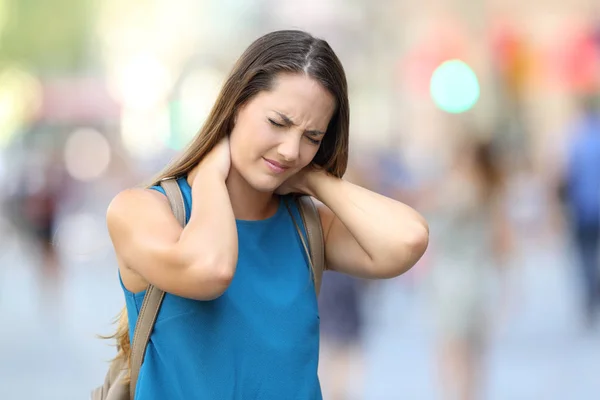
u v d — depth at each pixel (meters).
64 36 96.81
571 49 45.03
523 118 51.41
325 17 40.59
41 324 29.53
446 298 17.70
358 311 17.47
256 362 7.05
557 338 26.50
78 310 32.31
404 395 19.69
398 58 73.19
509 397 19.66
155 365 6.97
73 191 49.62
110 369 7.76
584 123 28.36
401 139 75.44
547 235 43.28
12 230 47.28
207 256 6.65
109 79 82.19
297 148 7.02
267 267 7.33
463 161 17.98
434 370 22.28
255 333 7.07
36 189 38.97
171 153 59.62
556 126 65.94
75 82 82.50
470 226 17.67
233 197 7.35
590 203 27.98
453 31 57.56
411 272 34.09
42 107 79.88
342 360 17.39
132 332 7.17
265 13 45.31
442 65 51.56
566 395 19.81
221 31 78.62
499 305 18.08
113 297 35.41
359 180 20.48
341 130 7.42
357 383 17.48
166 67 81.56
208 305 6.98
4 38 95.88
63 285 39.06
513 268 20.19
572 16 59.88
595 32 44.59
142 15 96.62
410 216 7.56
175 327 6.95
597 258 28.28
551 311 31.39
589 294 28.30
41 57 96.50
